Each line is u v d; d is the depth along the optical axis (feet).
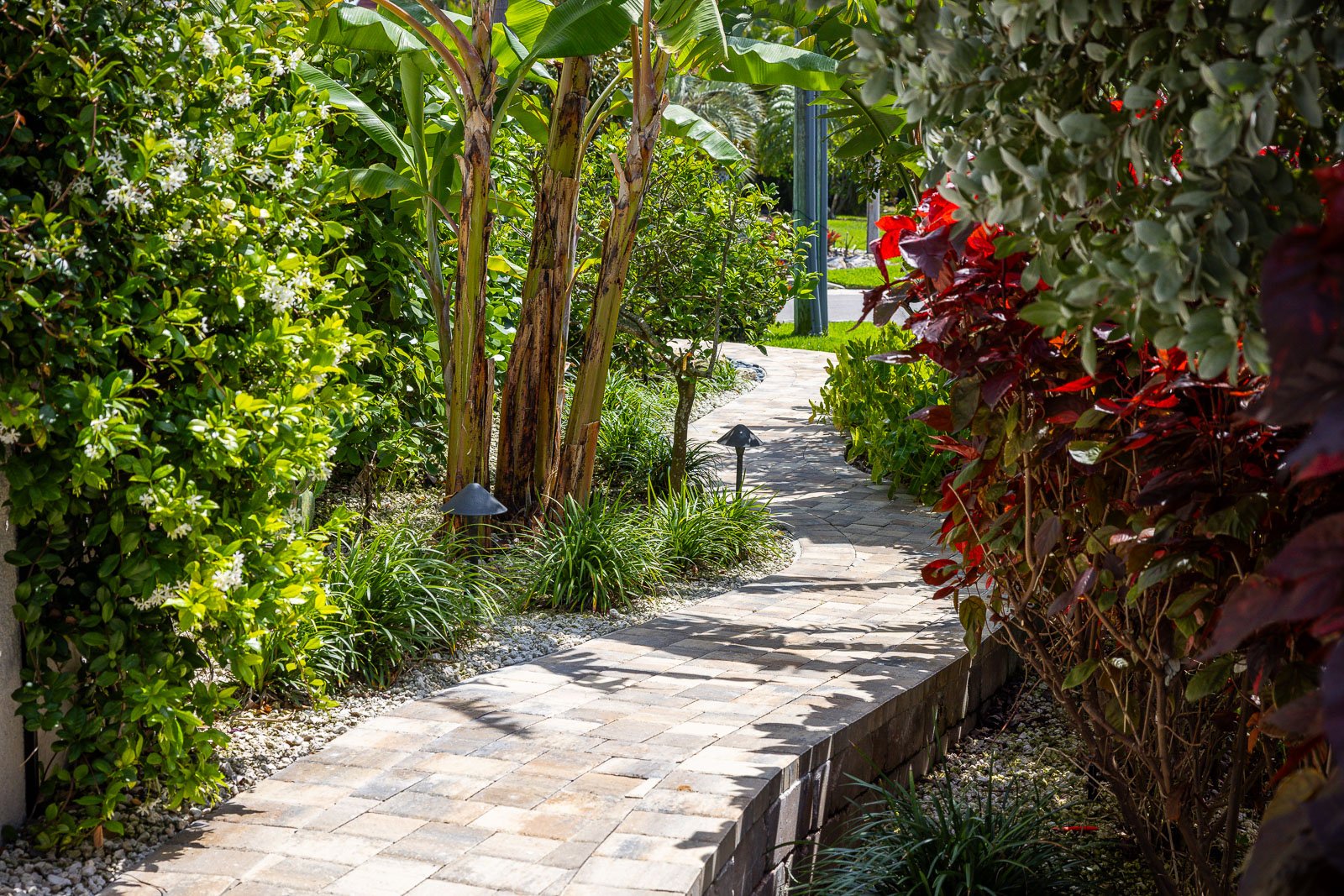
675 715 14.82
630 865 10.71
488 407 23.24
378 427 25.63
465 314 22.71
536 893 10.24
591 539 21.18
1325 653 5.70
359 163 25.05
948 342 10.21
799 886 13.05
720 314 36.81
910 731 16.02
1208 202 5.85
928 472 28.81
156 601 11.27
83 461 10.52
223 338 12.29
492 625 18.98
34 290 10.19
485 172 22.15
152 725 11.15
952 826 13.16
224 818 11.90
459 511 20.57
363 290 25.02
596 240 36.55
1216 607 8.93
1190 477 8.44
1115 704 10.84
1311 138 7.02
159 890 10.39
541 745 13.76
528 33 22.41
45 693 10.98
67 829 11.04
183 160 11.55
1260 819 13.19
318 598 13.30
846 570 23.09
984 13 7.36
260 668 14.80
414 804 12.18
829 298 92.48
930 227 10.44
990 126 7.32
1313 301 3.95
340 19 21.16
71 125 10.55
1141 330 6.81
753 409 42.42
